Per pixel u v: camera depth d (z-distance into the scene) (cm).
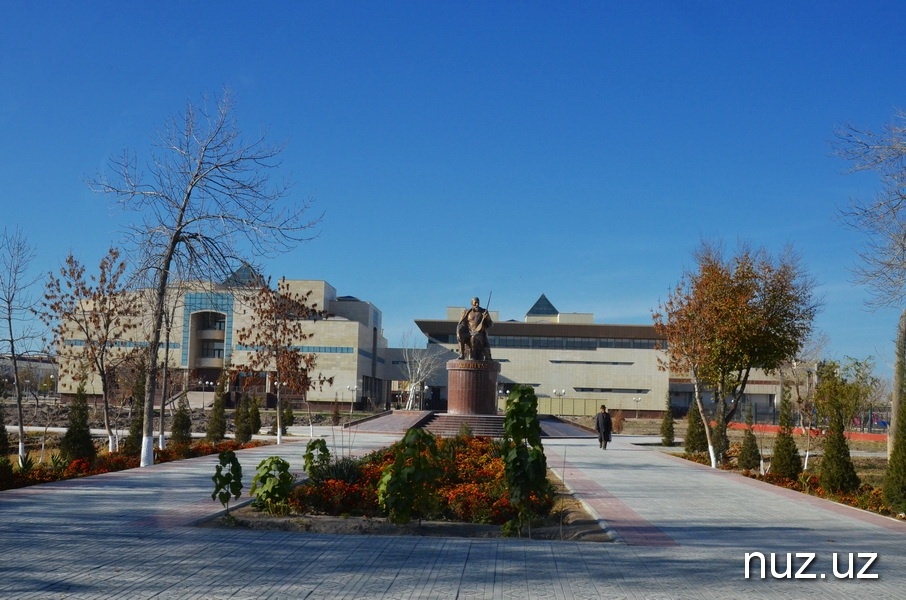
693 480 2033
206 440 3338
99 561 884
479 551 991
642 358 9744
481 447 2217
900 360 2494
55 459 1930
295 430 4766
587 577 862
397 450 1180
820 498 1720
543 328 9731
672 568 920
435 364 9631
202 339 8588
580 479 1962
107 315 2822
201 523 1159
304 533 1097
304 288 9012
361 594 766
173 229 2083
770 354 3030
